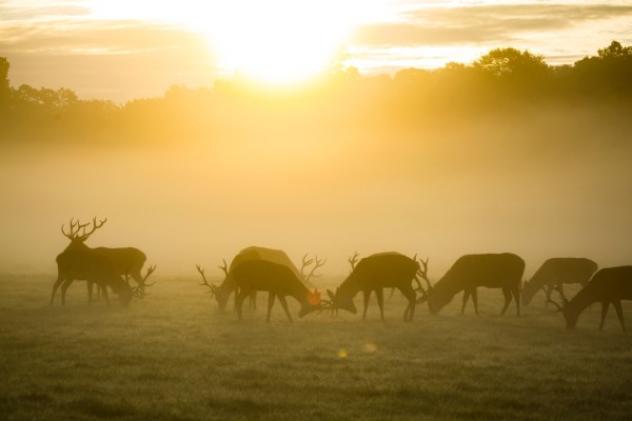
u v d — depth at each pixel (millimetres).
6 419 35625
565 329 61625
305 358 49188
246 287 63531
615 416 38656
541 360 49656
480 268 68625
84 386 41375
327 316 68125
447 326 62250
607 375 46156
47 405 37906
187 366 46438
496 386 43344
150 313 66312
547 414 38906
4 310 66625
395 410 38750
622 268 60969
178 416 36719
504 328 61594
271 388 42219
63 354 48781
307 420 36656
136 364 46812
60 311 66500
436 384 43500
